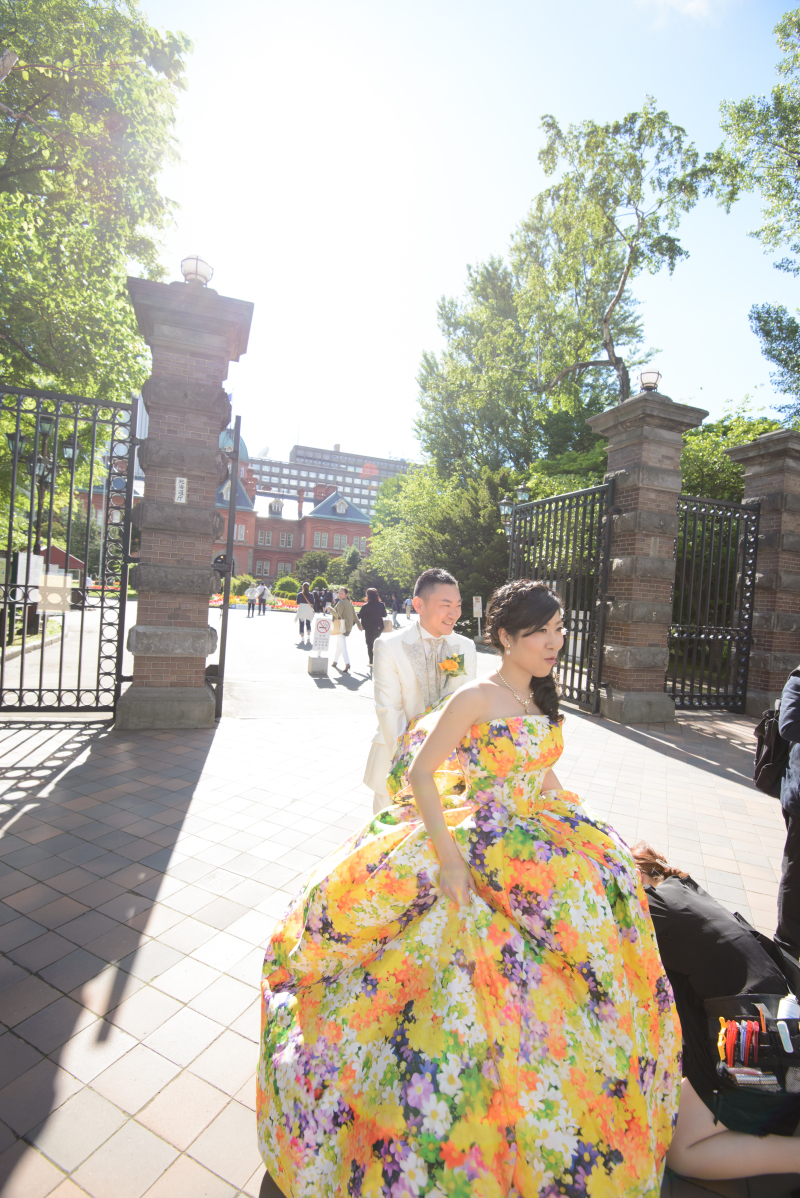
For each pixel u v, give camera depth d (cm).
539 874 155
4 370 1238
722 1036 183
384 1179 133
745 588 1073
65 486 1355
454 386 2880
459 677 279
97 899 324
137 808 449
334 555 7406
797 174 1727
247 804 465
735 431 1752
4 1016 238
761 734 300
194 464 677
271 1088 165
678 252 1975
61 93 1210
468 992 149
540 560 1130
